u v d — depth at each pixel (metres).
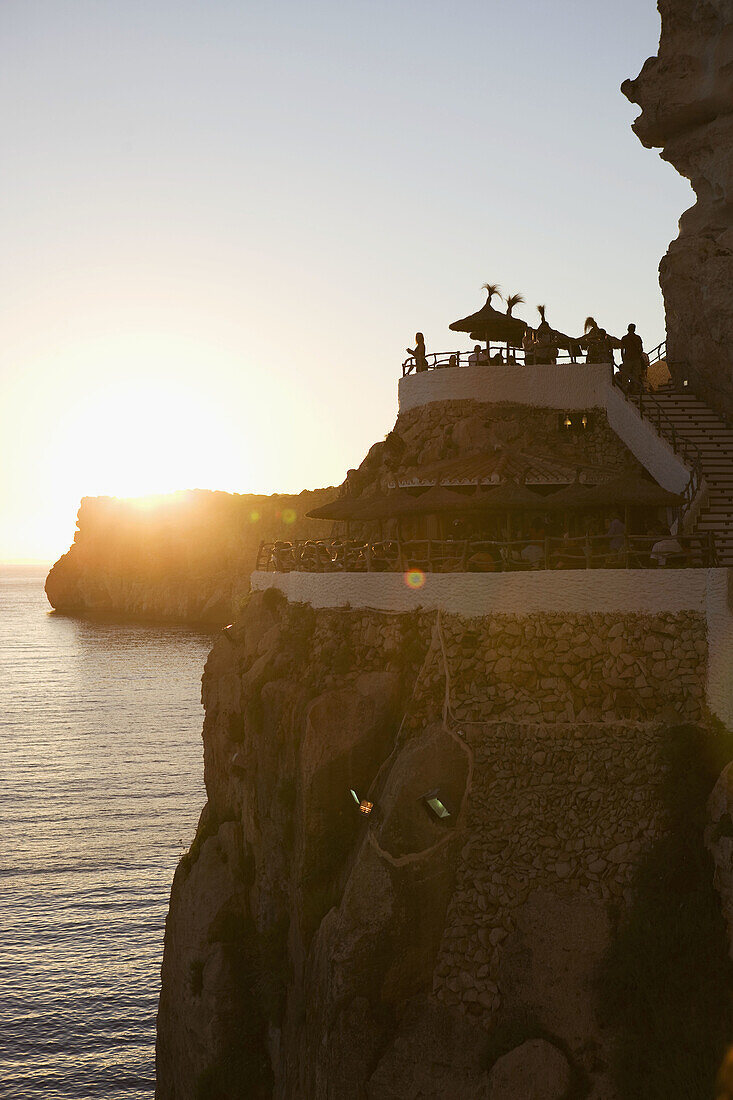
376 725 28.19
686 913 23.61
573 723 26.58
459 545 32.50
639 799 25.64
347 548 34.06
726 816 24.05
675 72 39.41
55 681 179.00
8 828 84.25
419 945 25.61
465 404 39.97
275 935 29.89
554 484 34.34
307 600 32.84
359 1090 24.73
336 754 27.97
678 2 39.31
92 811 89.50
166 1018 34.47
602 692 26.75
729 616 25.64
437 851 26.03
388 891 25.67
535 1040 23.61
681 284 39.47
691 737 25.72
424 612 28.86
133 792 96.19
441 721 27.25
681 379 41.03
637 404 38.25
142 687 168.50
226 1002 30.42
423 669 28.02
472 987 25.09
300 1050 27.12
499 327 43.22
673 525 32.88
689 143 39.84
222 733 35.56
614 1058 23.17
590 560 28.28
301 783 28.53
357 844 27.23
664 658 26.56
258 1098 29.62
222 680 35.75
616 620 27.06
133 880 71.06
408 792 26.30
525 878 25.66
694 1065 22.14
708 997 22.78
